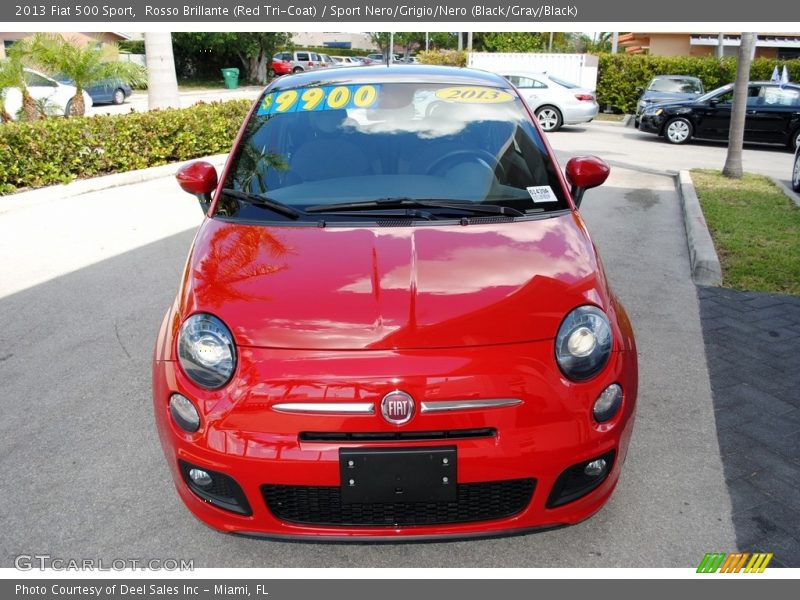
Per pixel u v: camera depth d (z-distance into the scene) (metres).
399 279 2.52
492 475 2.26
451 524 2.36
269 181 3.24
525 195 3.18
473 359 2.26
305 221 2.97
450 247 2.73
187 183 3.46
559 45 48.53
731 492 2.97
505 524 2.36
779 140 15.28
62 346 4.50
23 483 3.09
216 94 31.50
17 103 14.69
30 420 3.62
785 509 2.87
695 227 6.85
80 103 13.01
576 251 2.79
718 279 5.60
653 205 8.60
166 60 13.29
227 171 3.35
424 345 2.28
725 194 8.88
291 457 2.23
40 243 6.83
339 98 3.68
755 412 3.61
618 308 2.73
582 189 3.58
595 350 2.38
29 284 5.67
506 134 3.48
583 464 2.36
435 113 3.57
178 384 2.37
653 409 3.64
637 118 18.58
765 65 22.73
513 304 2.42
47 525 2.82
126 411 3.70
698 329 4.65
